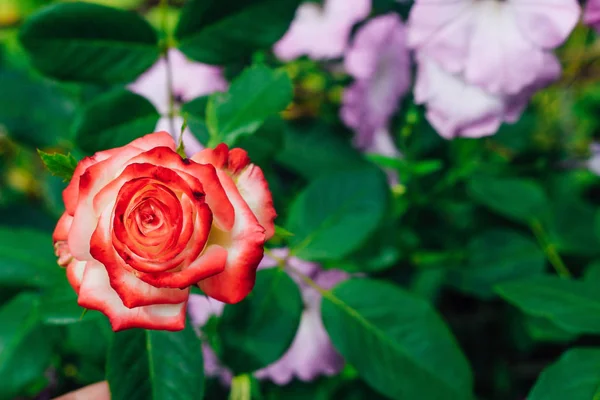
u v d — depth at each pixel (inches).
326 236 22.7
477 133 24.5
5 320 22.0
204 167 17.7
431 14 23.4
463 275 28.0
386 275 28.5
